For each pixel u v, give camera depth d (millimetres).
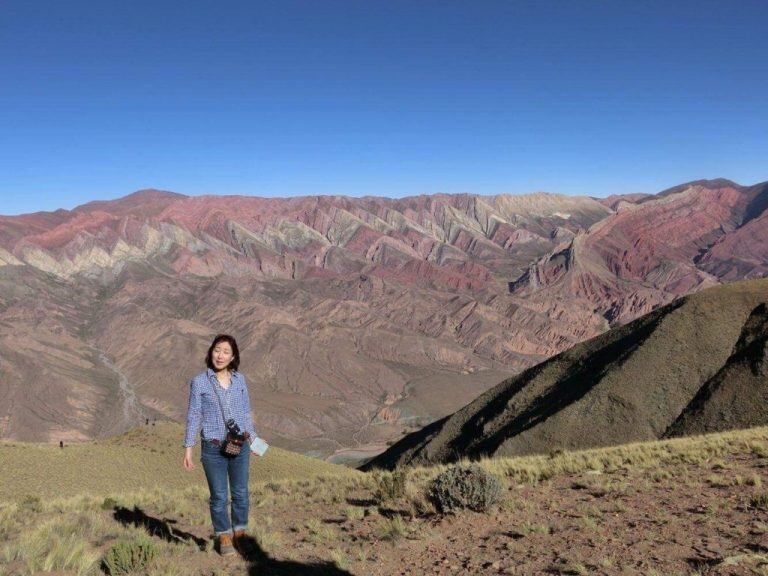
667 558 7441
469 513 10391
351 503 12891
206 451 7270
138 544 7020
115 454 60500
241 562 7414
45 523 9242
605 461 16625
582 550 7984
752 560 7016
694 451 16781
